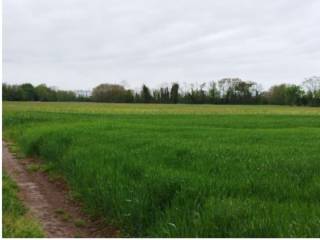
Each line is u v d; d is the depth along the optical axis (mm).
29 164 18016
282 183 9289
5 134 32250
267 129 28250
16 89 140875
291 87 145000
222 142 17547
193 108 98312
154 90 147125
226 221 7062
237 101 147125
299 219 6785
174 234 7188
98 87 151750
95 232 8961
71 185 12836
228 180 9406
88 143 16812
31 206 10867
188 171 10594
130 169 11141
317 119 47062
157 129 25703
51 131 23156
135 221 8586
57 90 151250
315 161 12109
